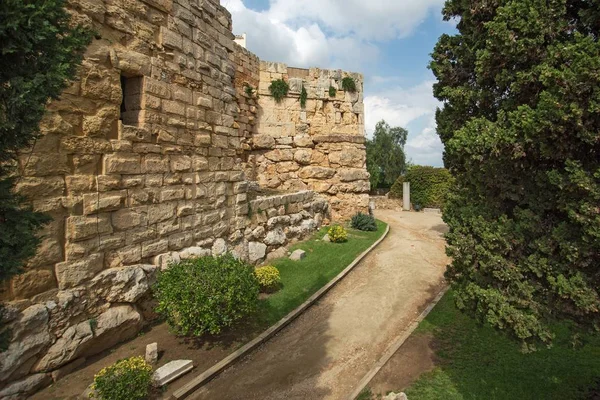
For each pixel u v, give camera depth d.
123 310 6.08
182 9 7.79
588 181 3.49
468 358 6.55
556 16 4.04
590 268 3.81
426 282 10.72
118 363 5.03
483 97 5.22
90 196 5.68
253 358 6.44
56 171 5.21
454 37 6.21
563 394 5.36
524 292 4.23
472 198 5.42
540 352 6.55
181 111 7.79
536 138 3.93
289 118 17.28
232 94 9.92
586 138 3.49
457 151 4.87
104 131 5.94
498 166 4.63
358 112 18.62
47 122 5.07
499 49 4.43
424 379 5.96
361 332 7.60
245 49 15.89
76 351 5.21
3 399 4.33
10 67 2.56
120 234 6.24
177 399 5.06
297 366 6.27
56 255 5.16
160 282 6.42
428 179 29.28
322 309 8.68
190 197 8.12
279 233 12.54
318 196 17.03
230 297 6.21
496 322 4.38
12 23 2.35
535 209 4.34
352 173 18.06
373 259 12.84
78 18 5.51
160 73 7.20
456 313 8.42
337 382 5.87
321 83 17.86
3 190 2.62
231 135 9.84
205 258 7.09
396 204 30.34
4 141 2.60
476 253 4.86
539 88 4.23
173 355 6.04
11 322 4.48
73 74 2.99
